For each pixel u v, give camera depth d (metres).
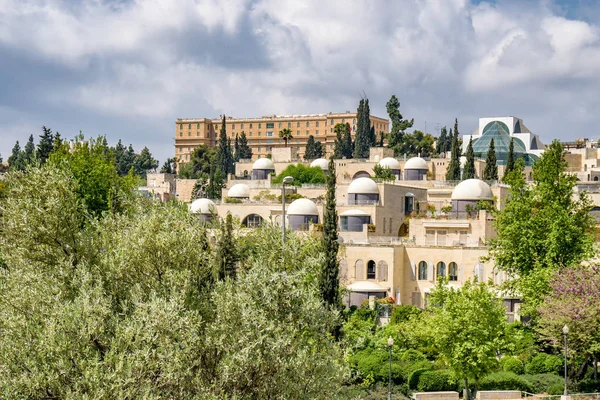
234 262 49.22
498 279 84.94
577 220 68.06
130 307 38.47
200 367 34.66
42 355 31.95
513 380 57.28
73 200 44.97
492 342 50.62
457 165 143.75
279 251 50.84
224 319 35.50
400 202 112.25
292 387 34.00
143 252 41.72
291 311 37.66
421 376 56.34
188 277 40.72
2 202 44.19
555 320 56.75
